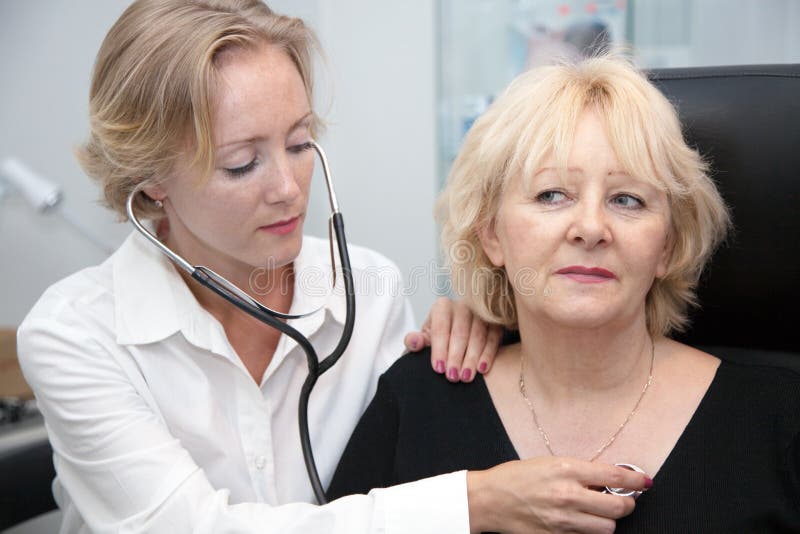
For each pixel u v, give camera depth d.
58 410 1.07
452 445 1.07
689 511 0.92
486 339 1.16
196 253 1.13
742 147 1.10
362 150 2.38
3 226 2.45
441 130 2.28
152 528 0.97
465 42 2.22
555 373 1.03
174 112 0.97
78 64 2.27
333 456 1.22
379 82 2.31
